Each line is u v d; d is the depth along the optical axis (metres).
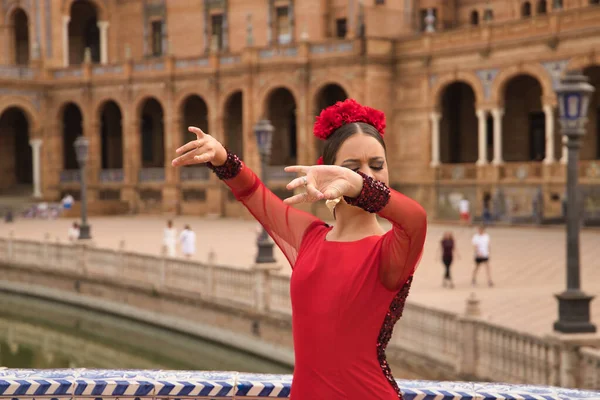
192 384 3.22
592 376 9.81
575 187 10.51
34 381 3.16
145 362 19.00
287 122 50.28
